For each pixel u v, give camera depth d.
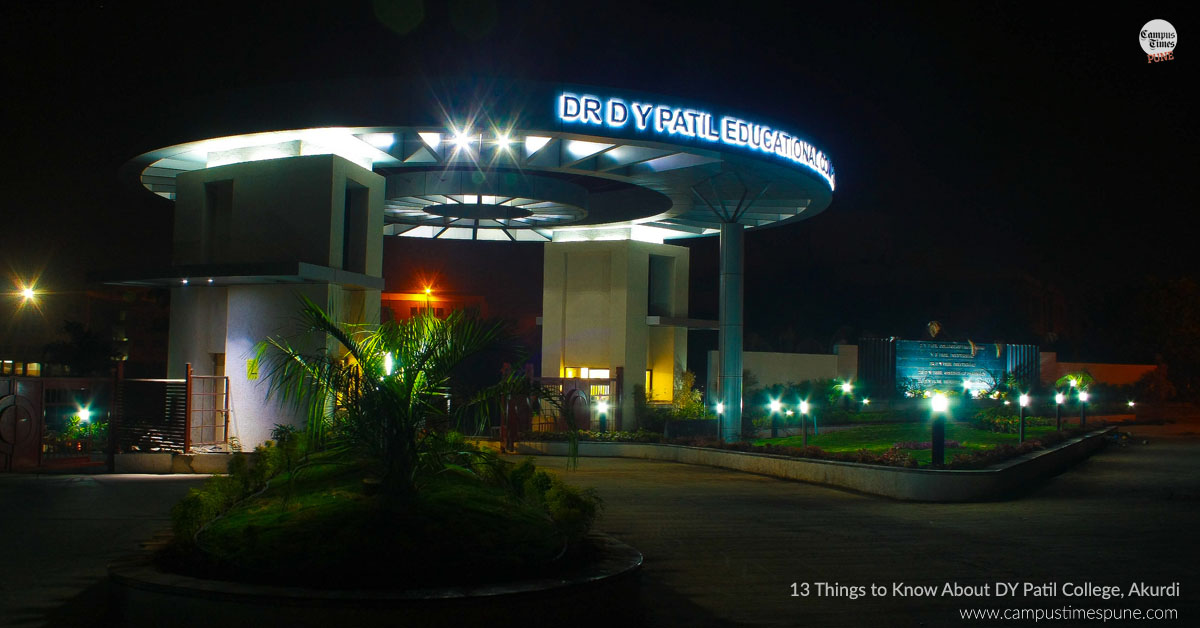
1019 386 40.84
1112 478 20.44
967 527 13.03
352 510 7.98
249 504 8.84
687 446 26.92
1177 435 34.41
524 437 29.22
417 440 8.57
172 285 23.72
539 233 38.91
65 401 22.97
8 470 19.50
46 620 7.06
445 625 6.19
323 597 6.12
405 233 39.06
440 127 21.41
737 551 10.84
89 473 20.08
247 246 22.83
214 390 22.55
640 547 11.09
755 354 38.91
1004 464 18.56
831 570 9.73
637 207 34.06
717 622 7.62
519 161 25.19
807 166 26.53
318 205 21.98
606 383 32.41
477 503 8.59
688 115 22.81
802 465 20.89
